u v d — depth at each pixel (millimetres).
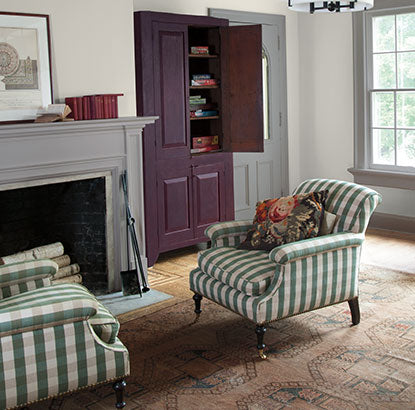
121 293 4680
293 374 3209
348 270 3717
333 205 3883
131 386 3145
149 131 5215
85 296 2879
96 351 2771
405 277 4805
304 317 4012
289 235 3697
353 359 3363
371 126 6344
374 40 6188
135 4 5414
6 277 3213
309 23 6770
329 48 6629
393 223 6312
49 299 2756
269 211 3893
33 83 4234
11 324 2580
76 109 4348
